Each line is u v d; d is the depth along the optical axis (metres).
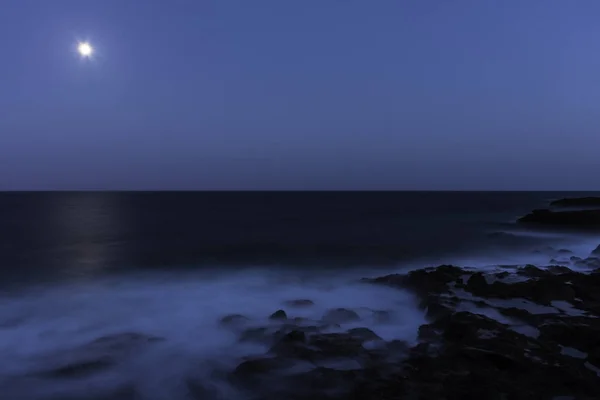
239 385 7.14
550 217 46.09
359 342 8.48
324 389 6.75
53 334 10.20
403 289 13.52
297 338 8.45
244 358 8.41
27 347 9.30
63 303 13.06
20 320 11.38
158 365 8.27
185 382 7.54
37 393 7.19
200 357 8.61
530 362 7.05
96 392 7.25
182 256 23.06
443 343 8.44
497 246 27.33
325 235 34.78
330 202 128.00
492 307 10.41
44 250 25.75
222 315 11.57
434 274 13.80
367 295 13.33
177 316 11.57
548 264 19.19
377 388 6.54
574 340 8.33
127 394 7.18
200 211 76.50
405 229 40.50
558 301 11.13
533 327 9.23
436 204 111.19
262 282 16.03
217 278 16.92
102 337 9.77
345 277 17.02
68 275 17.70
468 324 8.64
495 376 6.73
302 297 13.54
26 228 41.78
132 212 73.19
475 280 12.53
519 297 11.45
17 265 20.34
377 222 50.03
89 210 80.25
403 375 7.09
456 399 6.14
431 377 6.87
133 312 12.05
